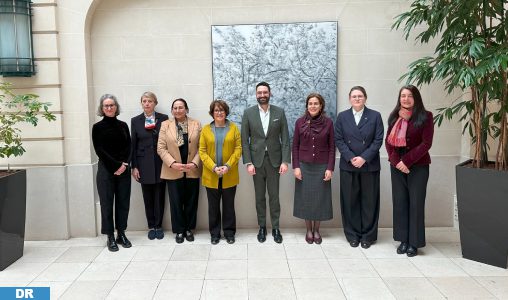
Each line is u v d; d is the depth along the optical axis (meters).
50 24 4.09
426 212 4.50
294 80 4.34
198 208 4.53
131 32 4.36
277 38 4.30
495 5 3.25
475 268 3.42
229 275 3.34
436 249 3.87
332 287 3.10
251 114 4.05
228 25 4.31
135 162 4.20
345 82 4.37
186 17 4.35
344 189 3.97
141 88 4.41
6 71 3.95
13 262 3.66
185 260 3.66
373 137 3.86
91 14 4.29
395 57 4.33
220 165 4.01
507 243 3.35
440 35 4.28
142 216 4.52
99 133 3.84
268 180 4.12
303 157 3.99
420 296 2.95
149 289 3.12
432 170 4.46
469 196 3.51
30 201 4.25
